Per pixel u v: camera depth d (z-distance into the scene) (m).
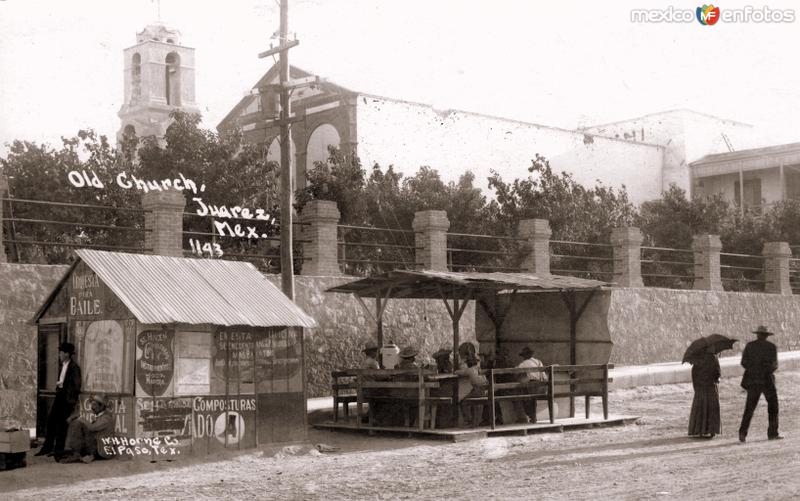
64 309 15.97
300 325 16.16
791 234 42.06
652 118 56.97
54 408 15.09
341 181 31.36
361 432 17.95
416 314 24.47
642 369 26.25
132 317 14.62
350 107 41.72
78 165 27.97
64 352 15.14
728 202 42.88
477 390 17.70
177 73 55.81
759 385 15.85
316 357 22.30
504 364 20.11
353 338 23.08
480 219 33.69
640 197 54.19
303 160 43.59
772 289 36.06
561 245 33.41
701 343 16.75
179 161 28.80
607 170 52.38
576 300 20.20
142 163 29.23
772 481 11.43
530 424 18.25
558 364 20.47
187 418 14.96
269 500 11.54
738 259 39.50
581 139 50.94
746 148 58.94
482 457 14.86
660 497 10.58
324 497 11.66
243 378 15.70
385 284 19.08
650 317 30.00
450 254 26.03
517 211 33.72
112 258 15.66
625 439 16.81
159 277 15.70
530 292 20.98
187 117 29.78
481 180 45.91
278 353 16.19
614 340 28.64
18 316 18.03
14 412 17.78
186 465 14.52
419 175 35.22
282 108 19.11
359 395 17.98
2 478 13.26
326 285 22.80
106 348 15.03
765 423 18.84
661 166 55.88
